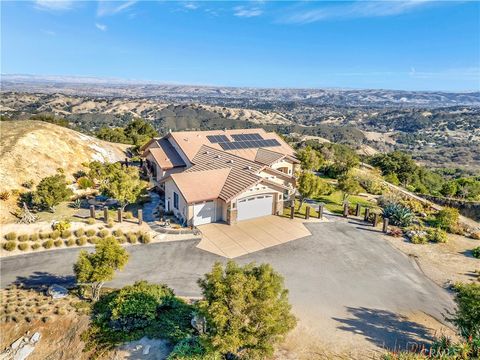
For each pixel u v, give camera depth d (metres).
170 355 12.73
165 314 15.61
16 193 28.23
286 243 24.22
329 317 16.03
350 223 28.42
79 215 26.66
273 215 29.39
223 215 27.61
